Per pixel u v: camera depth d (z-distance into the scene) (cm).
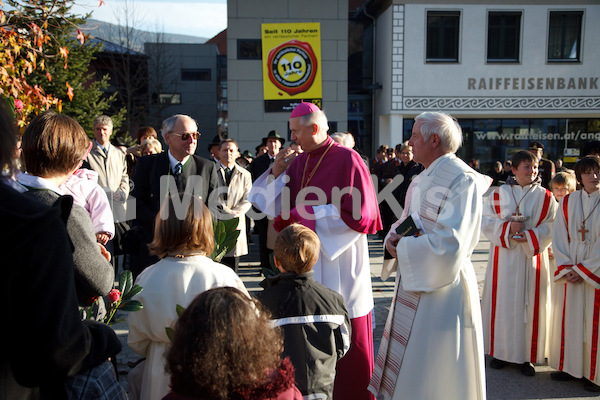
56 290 124
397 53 1620
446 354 263
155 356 216
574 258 362
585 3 1606
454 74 1631
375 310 513
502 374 386
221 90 2602
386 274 310
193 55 2438
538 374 387
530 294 381
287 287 234
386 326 292
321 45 1599
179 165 387
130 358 386
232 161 561
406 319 274
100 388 154
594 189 359
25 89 410
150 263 379
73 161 190
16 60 438
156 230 220
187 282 212
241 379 133
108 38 2228
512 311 383
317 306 230
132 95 2066
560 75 1639
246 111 1595
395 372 274
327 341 228
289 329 226
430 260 255
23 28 448
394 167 904
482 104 1644
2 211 115
